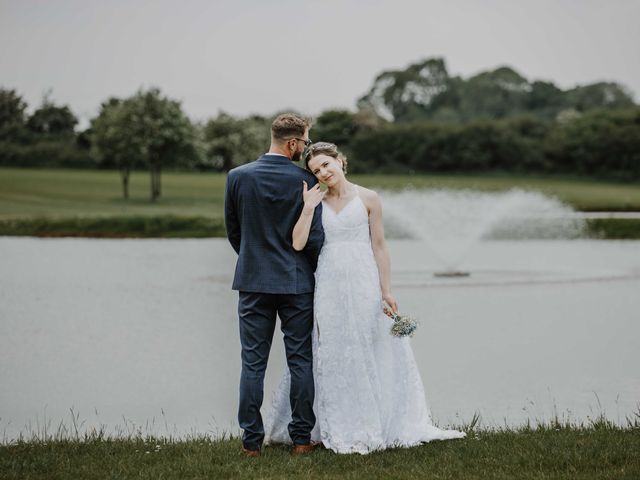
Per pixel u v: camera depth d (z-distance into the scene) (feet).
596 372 24.57
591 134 217.56
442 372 24.72
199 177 205.77
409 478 13.26
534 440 15.56
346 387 15.55
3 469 14.11
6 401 21.50
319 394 15.72
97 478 13.56
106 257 64.64
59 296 41.47
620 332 31.60
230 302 39.75
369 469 13.88
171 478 13.53
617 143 214.07
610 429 16.55
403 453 14.96
